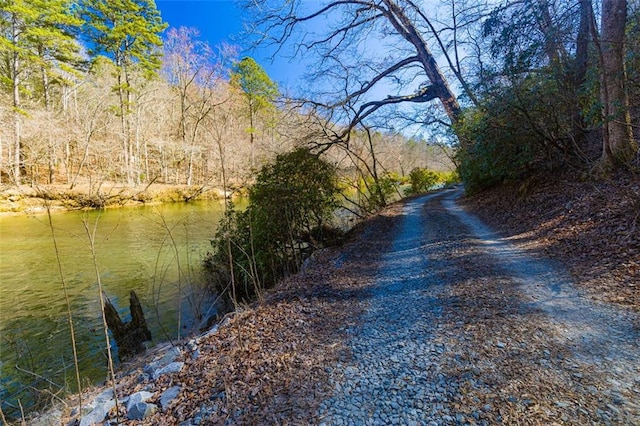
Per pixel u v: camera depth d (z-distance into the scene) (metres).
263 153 18.42
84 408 2.97
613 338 2.85
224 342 3.56
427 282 4.80
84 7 25.45
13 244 12.48
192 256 11.21
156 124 28.52
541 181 9.12
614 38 6.12
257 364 2.98
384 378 2.56
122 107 24.78
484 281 4.55
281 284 5.68
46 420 3.12
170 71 30.56
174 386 2.89
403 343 3.10
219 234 8.77
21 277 9.10
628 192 5.72
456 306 3.83
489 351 2.80
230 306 7.12
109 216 17.48
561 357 2.63
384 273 5.47
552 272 4.59
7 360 5.20
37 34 20.69
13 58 21.02
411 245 7.22
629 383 2.26
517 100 8.51
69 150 20.86
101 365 5.04
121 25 26.61
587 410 2.03
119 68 26.34
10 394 4.39
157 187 23.75
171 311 7.11
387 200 17.58
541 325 3.18
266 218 7.95
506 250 6.01
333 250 7.84
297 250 9.09
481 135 10.22
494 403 2.16
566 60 8.19
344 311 4.05
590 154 7.94
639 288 3.65
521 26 7.11
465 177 14.12
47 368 4.97
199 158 26.69
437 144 22.59
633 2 6.75
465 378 2.46
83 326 6.36
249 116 30.91
